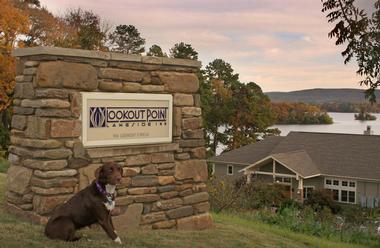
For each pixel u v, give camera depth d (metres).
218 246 7.33
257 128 56.47
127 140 7.36
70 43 34.47
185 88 8.12
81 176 6.88
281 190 26.38
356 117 105.38
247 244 7.82
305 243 9.35
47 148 6.61
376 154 32.91
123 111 7.30
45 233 6.17
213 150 56.22
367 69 7.59
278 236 9.34
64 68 6.68
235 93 55.84
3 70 31.81
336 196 31.97
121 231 7.21
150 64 7.63
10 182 7.14
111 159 7.19
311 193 29.83
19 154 7.01
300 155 33.41
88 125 6.92
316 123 97.19
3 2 32.50
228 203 14.66
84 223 6.20
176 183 8.01
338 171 31.91
